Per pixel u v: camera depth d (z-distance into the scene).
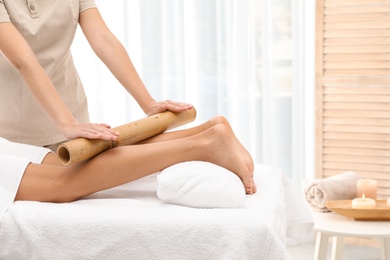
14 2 2.32
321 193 2.77
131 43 3.86
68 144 1.84
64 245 1.77
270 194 2.07
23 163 2.01
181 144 2.02
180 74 3.82
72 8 2.43
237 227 1.70
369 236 2.41
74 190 1.98
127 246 1.74
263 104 3.74
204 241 1.71
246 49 3.74
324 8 3.35
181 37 3.80
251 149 3.80
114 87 3.93
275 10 3.73
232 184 1.87
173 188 1.86
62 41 2.43
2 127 2.46
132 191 2.14
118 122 3.95
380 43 3.25
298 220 2.45
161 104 2.33
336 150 3.37
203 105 3.82
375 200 2.79
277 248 1.69
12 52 2.14
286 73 3.75
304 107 3.75
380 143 3.28
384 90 3.25
